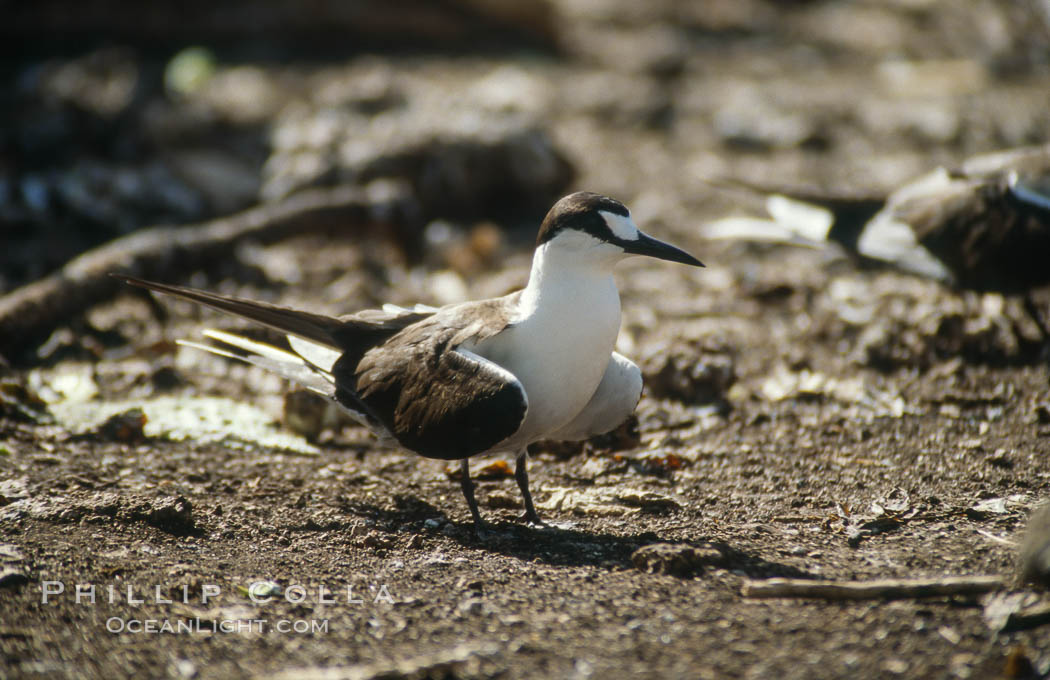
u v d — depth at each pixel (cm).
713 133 2158
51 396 1088
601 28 3002
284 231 1519
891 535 764
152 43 2470
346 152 1725
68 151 1806
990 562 694
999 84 2384
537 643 605
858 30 2980
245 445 997
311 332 848
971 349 1159
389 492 893
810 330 1255
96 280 1289
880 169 1852
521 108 2011
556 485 909
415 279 1504
